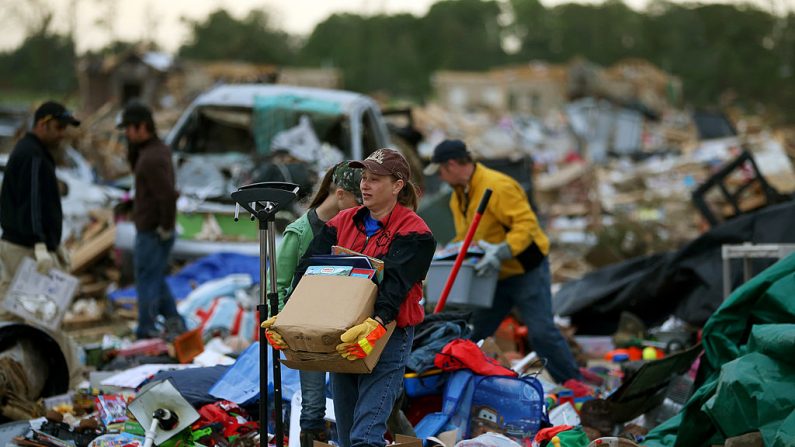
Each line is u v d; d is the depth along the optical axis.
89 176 48.66
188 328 26.50
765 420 14.39
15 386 19.17
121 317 31.70
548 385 19.92
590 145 118.06
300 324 12.74
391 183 13.66
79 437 17.39
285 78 118.88
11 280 21.45
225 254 32.53
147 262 25.80
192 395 17.41
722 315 17.47
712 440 15.45
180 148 37.69
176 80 127.88
